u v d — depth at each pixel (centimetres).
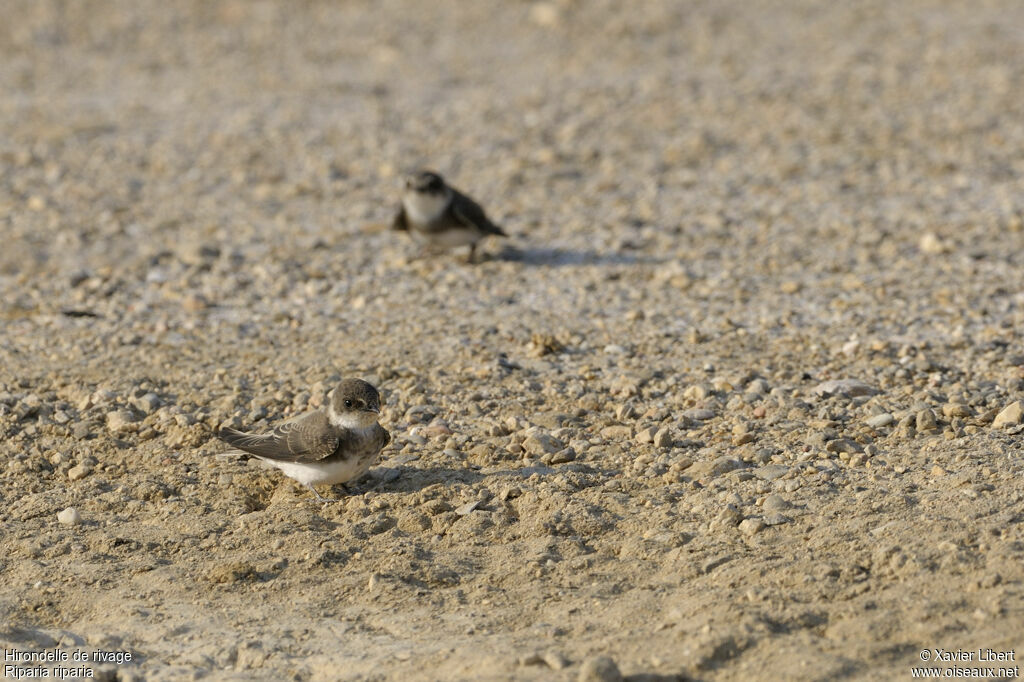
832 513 1477
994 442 1661
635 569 1403
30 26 5428
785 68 4575
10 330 2341
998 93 4078
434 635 1288
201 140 3847
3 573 1446
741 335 2236
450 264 2772
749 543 1427
